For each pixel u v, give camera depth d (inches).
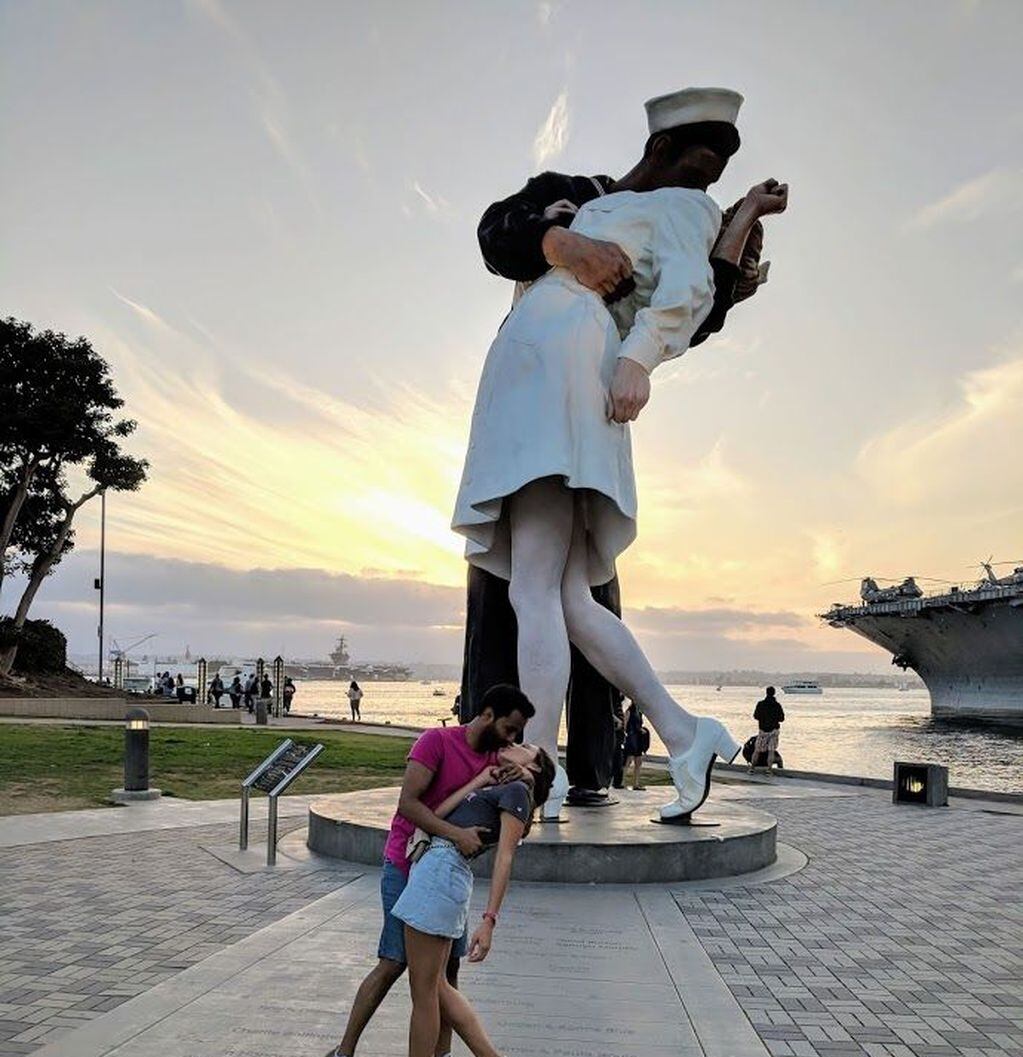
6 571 1898.4
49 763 729.0
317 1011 207.6
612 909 309.7
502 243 413.1
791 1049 198.5
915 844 470.3
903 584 3112.7
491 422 391.2
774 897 339.0
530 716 171.2
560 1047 193.6
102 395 1796.3
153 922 288.7
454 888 160.1
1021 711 3110.2
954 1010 223.9
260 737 1071.0
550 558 393.7
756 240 445.4
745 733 2800.2
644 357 381.1
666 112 426.6
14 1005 216.1
